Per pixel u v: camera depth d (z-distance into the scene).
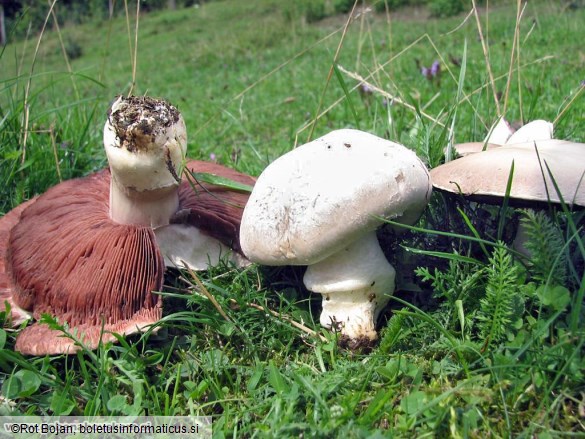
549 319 0.19
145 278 0.24
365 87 0.58
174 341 0.23
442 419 0.18
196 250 0.28
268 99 0.91
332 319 0.23
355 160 0.21
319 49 1.41
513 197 0.20
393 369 0.21
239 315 0.24
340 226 0.20
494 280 0.21
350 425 0.18
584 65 0.68
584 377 0.19
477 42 1.03
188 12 3.36
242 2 3.35
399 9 1.98
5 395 0.21
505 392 0.19
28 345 0.22
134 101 0.24
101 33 3.08
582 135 0.41
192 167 0.32
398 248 0.26
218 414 0.21
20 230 0.26
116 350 0.22
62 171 0.40
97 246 0.24
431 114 0.56
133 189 0.25
